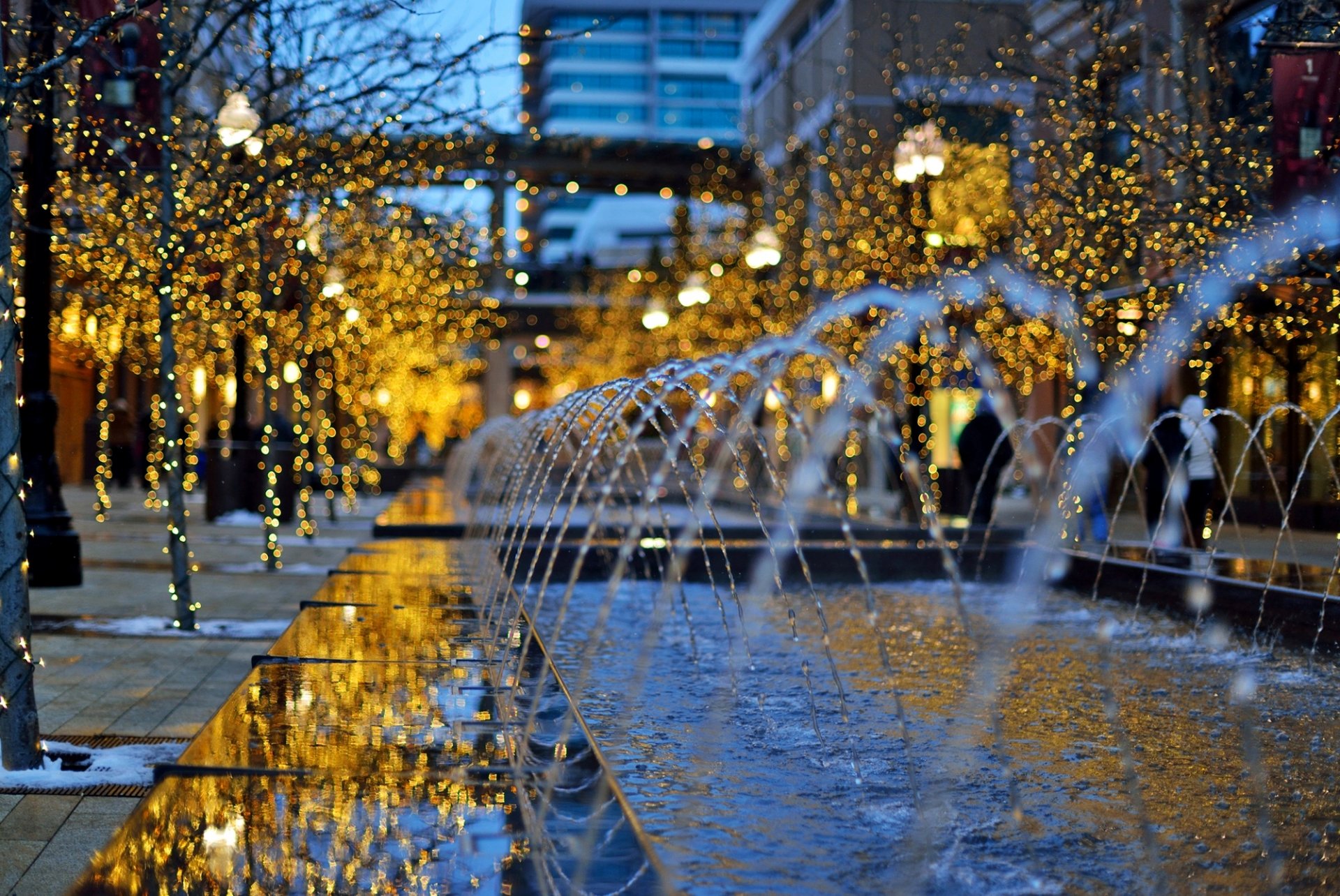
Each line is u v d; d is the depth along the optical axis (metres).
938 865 4.29
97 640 9.66
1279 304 15.84
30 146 10.64
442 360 50.38
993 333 24.00
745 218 42.44
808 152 34.28
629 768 5.49
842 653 8.95
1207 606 10.20
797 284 34.31
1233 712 7.06
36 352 12.41
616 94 133.62
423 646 6.01
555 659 8.49
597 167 44.47
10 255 6.12
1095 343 17.27
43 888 4.47
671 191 47.38
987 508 20.23
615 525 15.30
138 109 12.31
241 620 10.90
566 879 3.17
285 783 3.79
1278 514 21.91
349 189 12.97
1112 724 6.70
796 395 33.12
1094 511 17.39
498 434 20.41
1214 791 5.41
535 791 3.80
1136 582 11.38
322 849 3.30
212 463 22.61
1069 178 16.94
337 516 26.55
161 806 3.56
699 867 4.18
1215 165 13.17
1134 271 17.03
